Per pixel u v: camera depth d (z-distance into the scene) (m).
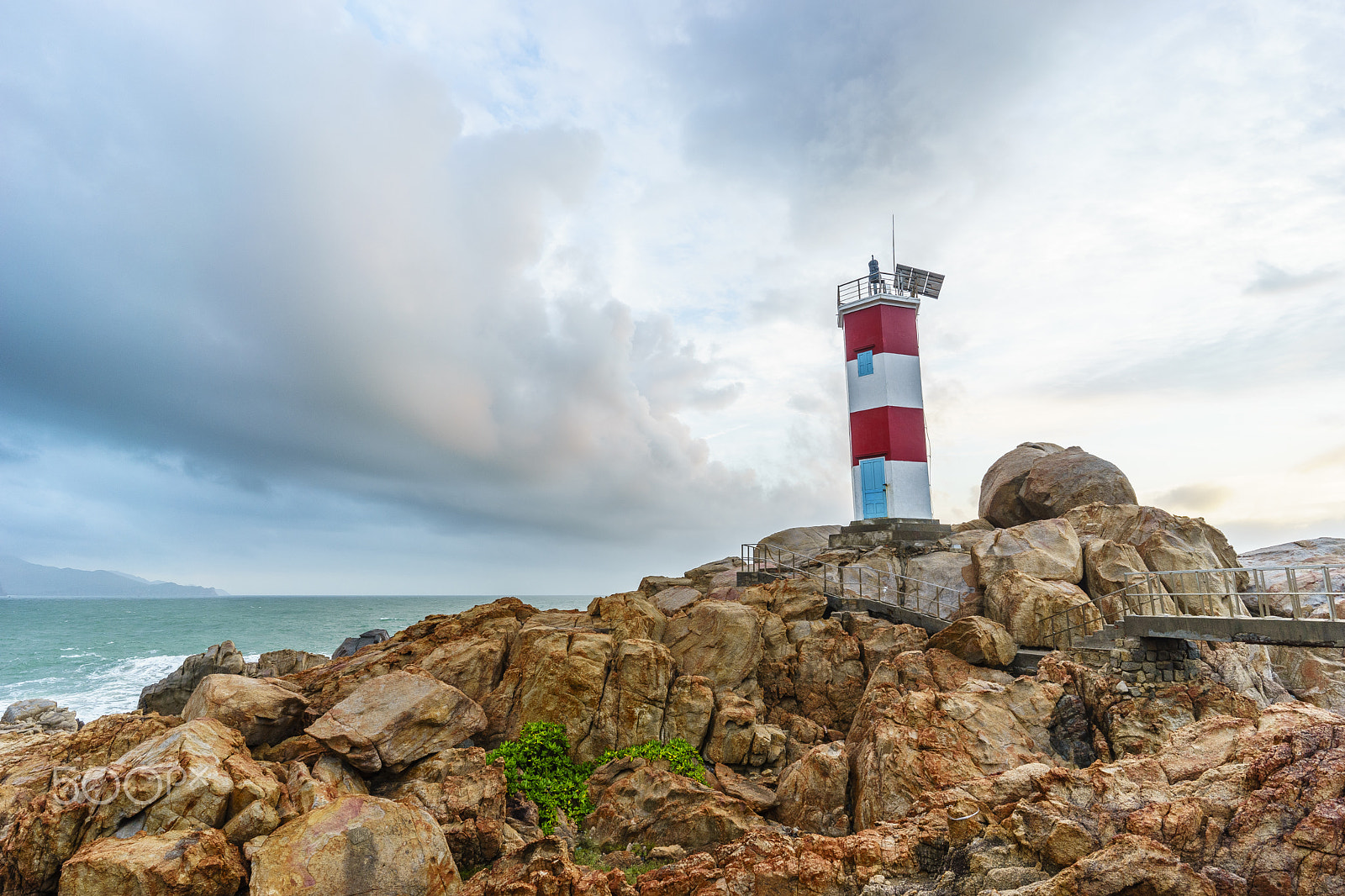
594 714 21.41
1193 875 10.88
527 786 18.61
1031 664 23.02
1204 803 12.20
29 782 14.70
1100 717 19.11
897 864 12.77
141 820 12.52
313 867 11.43
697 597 33.59
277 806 13.57
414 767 17.61
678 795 17.27
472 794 15.94
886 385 39.56
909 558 33.47
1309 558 34.38
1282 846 11.05
